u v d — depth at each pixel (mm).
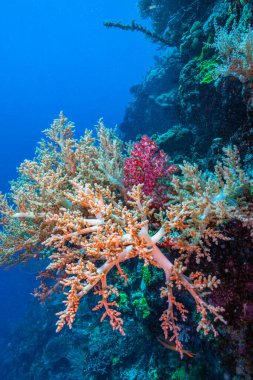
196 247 3062
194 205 3305
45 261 11734
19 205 4168
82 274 2807
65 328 11672
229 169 3309
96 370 7266
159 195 3822
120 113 91688
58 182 4121
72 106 93062
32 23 94625
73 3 94000
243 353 2967
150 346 5613
